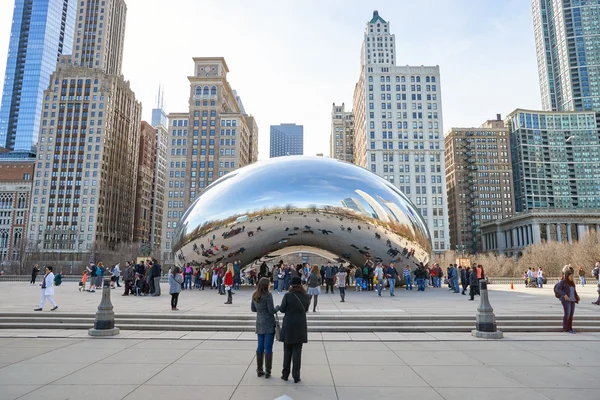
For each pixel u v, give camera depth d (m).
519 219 114.06
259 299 6.46
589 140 173.50
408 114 113.25
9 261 96.94
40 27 196.50
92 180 118.62
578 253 56.59
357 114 132.75
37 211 117.06
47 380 6.08
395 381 6.08
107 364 7.09
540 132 175.25
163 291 22.25
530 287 28.30
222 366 6.99
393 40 137.50
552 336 9.94
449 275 23.08
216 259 23.14
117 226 131.12
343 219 21.48
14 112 190.50
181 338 9.70
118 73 149.62
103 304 10.09
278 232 22.27
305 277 22.88
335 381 6.08
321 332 10.54
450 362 7.29
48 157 120.00
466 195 157.38
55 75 124.31
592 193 169.50
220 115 113.56
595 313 12.36
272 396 5.36
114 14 147.25
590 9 197.12
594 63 193.25
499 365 7.05
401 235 22.28
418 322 10.98
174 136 114.50
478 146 160.25
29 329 10.93
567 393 5.48
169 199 111.62
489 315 9.87
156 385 5.84
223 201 22.34
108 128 124.56
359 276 21.95
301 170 22.58
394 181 110.06
